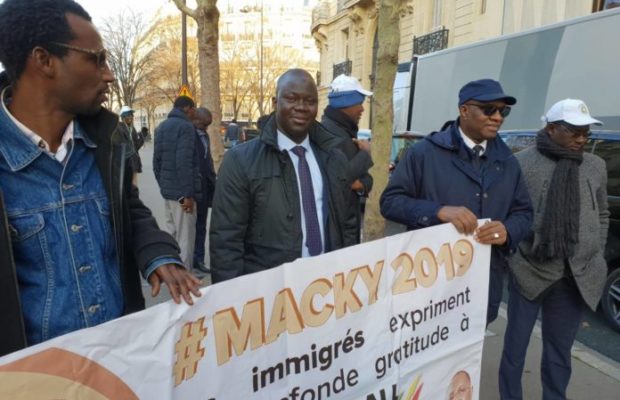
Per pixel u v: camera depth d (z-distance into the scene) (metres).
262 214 2.23
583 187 2.78
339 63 29.00
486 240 2.31
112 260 1.54
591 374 3.48
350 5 25.33
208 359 1.48
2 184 1.29
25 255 1.32
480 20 14.59
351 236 2.62
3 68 1.33
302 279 1.70
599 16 5.94
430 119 9.60
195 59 34.19
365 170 3.60
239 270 2.25
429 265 2.13
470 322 2.35
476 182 2.44
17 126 1.32
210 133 6.91
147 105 41.12
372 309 1.94
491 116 2.34
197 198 4.97
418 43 17.95
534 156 2.91
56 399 1.16
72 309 1.38
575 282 2.72
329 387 1.83
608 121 5.66
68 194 1.40
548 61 6.65
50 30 1.29
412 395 2.16
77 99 1.37
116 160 1.53
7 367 1.08
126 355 1.28
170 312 1.37
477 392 2.47
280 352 1.67
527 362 3.64
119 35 26.08
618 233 4.61
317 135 2.46
